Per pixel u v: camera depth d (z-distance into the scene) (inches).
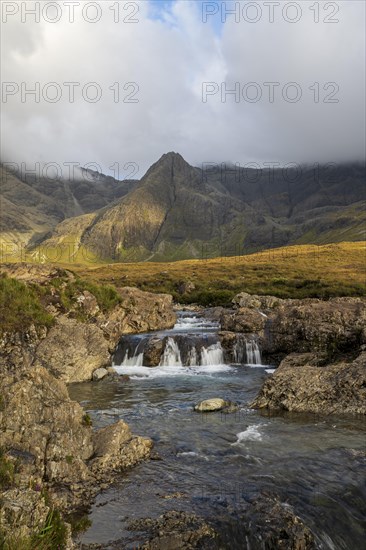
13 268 1510.8
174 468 581.6
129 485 527.5
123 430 636.7
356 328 1258.0
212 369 1343.5
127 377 1198.3
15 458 486.0
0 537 342.3
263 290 3139.8
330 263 4790.8
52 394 622.8
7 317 1133.7
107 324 1456.7
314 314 1368.1
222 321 1664.6
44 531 368.5
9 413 550.0
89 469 546.3
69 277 1593.3
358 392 860.6
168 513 461.1
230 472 572.1
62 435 558.6
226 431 741.9
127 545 406.9
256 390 1063.6
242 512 467.8
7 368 1007.0
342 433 726.5
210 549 410.9
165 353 1434.5
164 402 948.6
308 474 567.5
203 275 4168.3
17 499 385.1
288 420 802.8
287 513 464.8
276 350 1421.0
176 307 2797.7
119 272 4877.0
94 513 461.7
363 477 559.8
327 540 445.7
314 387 895.7
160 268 5211.6
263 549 423.2
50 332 1184.2
